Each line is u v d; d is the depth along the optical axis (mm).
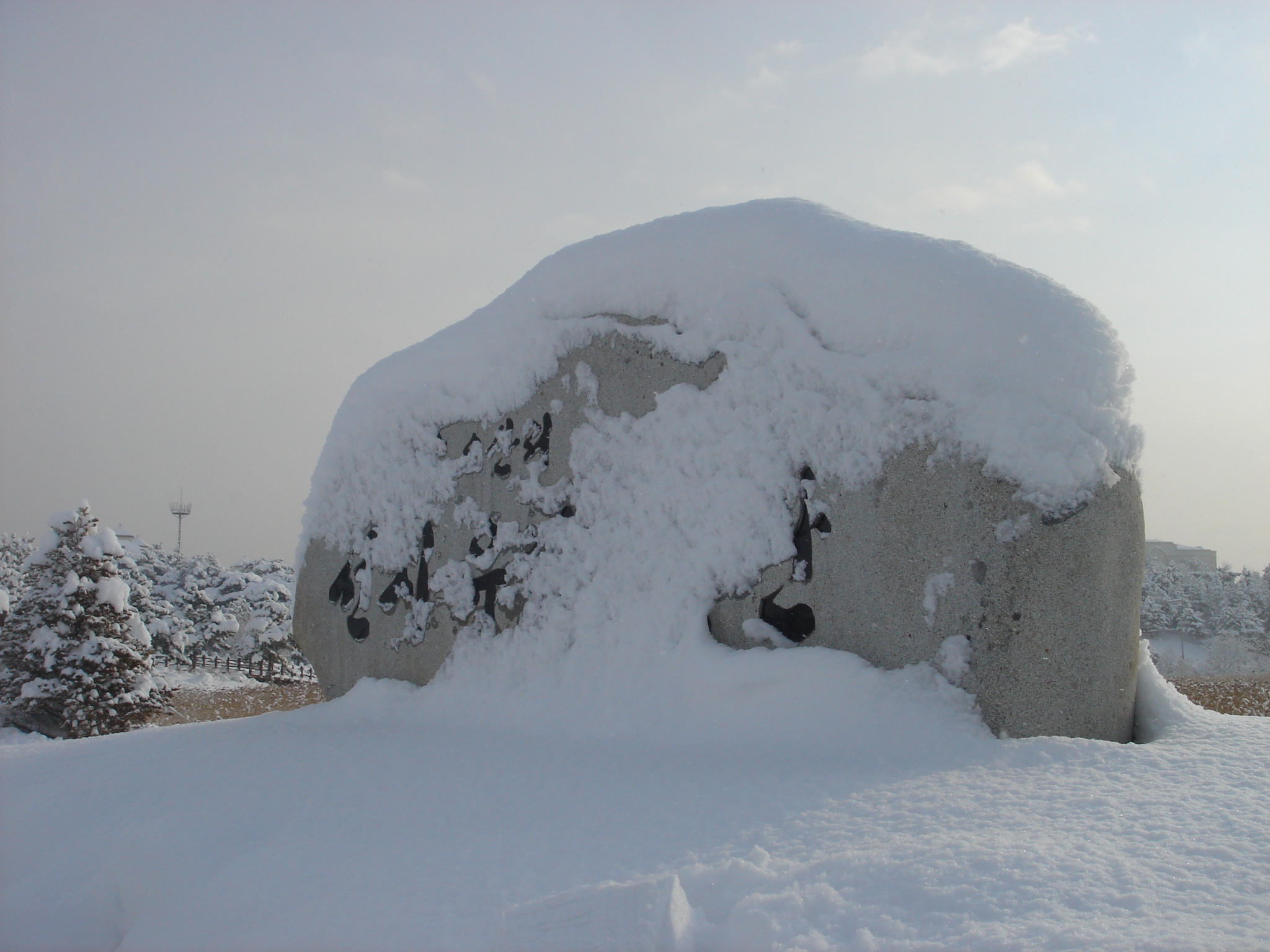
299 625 9039
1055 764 4508
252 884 4090
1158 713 5535
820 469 5965
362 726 7246
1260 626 38562
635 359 7035
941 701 5270
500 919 3314
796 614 6004
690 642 6219
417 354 8648
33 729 17422
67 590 17406
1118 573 5367
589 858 3885
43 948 4203
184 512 62281
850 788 4395
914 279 5836
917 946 2703
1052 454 5199
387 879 3898
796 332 6242
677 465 6656
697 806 4414
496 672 7273
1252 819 3502
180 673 45469
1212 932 2615
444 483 8086
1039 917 2795
